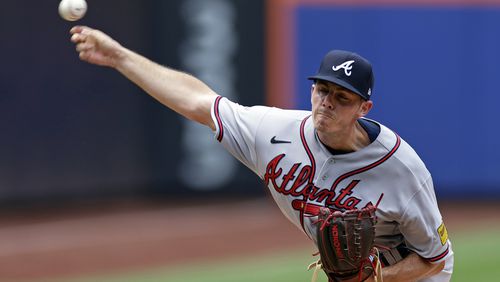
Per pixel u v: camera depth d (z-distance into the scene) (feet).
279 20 197.98
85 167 195.72
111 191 199.82
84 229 175.63
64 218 184.75
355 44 199.00
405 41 200.13
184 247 161.68
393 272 61.46
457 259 142.20
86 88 193.77
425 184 58.80
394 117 201.67
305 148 59.16
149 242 165.68
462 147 205.16
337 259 58.08
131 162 201.05
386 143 57.98
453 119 203.62
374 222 57.52
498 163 206.39
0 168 185.98
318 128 56.18
